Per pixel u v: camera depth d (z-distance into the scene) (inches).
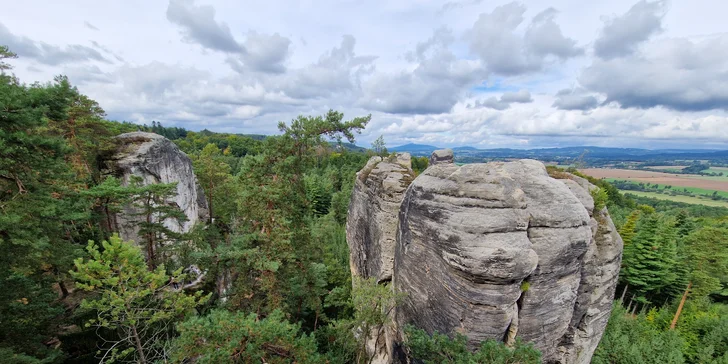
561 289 614.2
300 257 808.3
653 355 1022.4
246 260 689.0
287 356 517.3
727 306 1513.3
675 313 1365.7
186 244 940.6
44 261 628.7
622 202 3097.9
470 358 462.3
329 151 764.6
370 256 1005.8
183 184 1523.1
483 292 553.9
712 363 1063.0
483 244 550.6
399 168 975.6
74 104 1029.2
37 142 516.1
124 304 483.5
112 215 1103.6
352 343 784.3
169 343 633.0
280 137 720.3
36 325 625.6
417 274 691.4
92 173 1151.6
